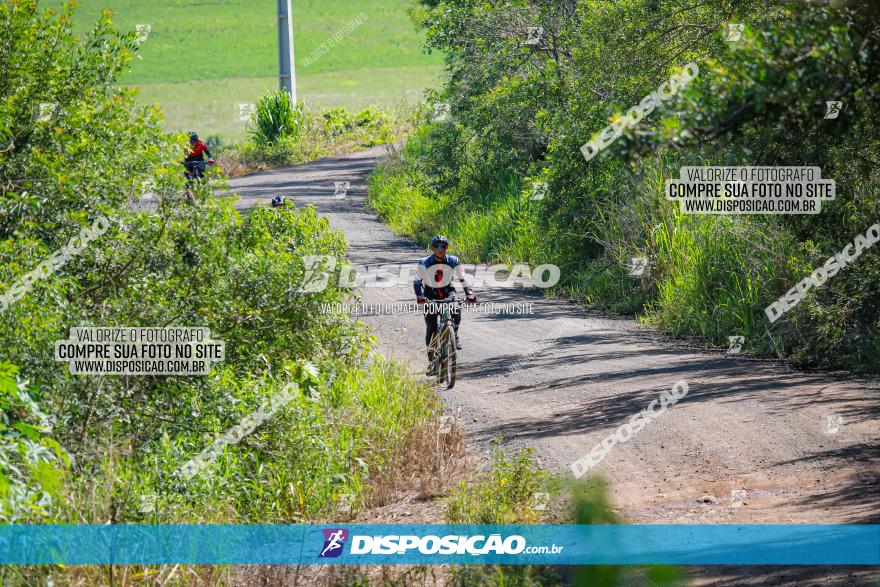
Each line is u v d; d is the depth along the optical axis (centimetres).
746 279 3177
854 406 2077
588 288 4122
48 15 2242
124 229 2114
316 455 1967
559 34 4847
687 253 3575
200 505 1691
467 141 5844
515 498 1578
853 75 1074
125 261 2102
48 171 2053
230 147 10175
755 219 3219
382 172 7406
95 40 2312
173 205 2177
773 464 1711
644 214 3875
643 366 2778
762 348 2900
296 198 6994
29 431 1442
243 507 1803
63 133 2159
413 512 1722
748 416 2053
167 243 2127
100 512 1521
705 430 1972
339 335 2578
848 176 2250
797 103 1071
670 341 3216
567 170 4175
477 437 2181
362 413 2267
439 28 5484
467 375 2881
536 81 4691
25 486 1413
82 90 2245
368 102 15262
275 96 9575
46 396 1722
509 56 5241
